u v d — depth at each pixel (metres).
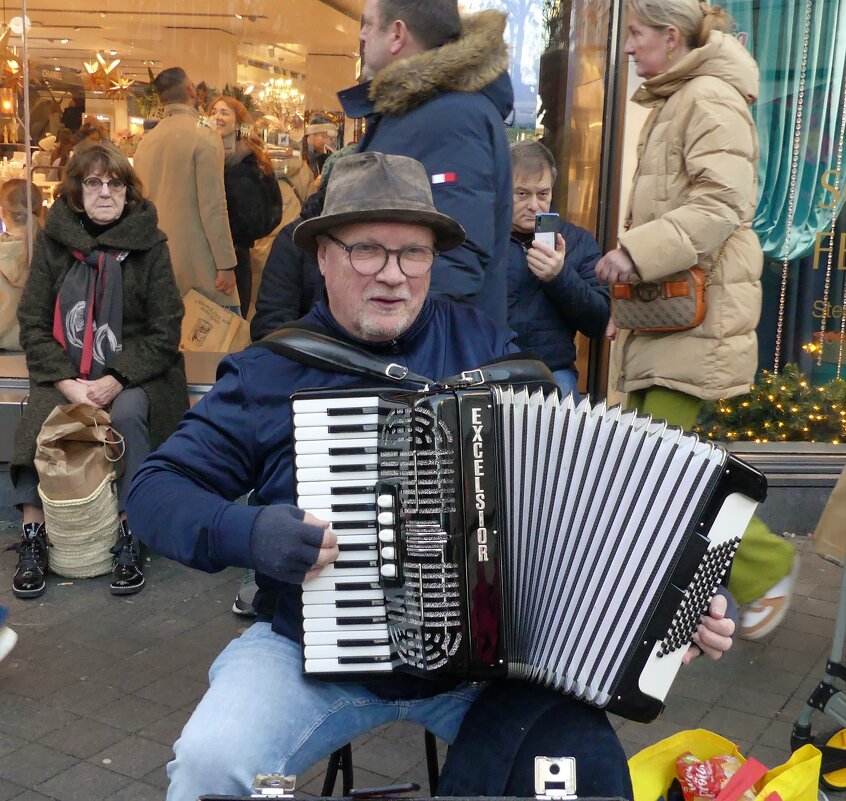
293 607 2.06
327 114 5.85
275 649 2.06
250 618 3.96
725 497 1.83
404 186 2.01
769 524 4.94
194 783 1.89
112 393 4.27
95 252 4.31
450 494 1.83
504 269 2.78
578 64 5.10
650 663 1.87
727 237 3.36
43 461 4.14
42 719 3.18
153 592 4.18
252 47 5.82
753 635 3.10
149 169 5.84
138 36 5.81
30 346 4.31
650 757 2.26
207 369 5.62
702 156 3.30
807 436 5.37
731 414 5.36
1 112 5.83
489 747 1.95
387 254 2.02
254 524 1.87
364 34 2.70
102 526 4.22
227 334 5.90
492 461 1.83
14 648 3.64
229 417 2.08
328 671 1.91
